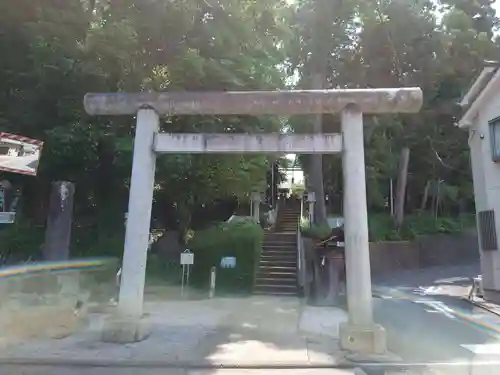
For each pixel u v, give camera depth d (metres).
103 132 11.23
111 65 11.25
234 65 11.85
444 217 26.58
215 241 14.10
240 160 12.96
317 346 7.05
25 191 12.38
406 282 16.73
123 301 7.45
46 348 6.83
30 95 10.82
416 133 20.61
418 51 18.72
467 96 13.40
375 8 18.44
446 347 7.11
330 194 24.67
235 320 9.27
